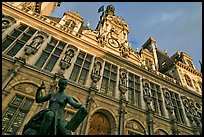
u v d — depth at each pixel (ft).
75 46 59.26
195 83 86.84
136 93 59.47
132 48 80.38
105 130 44.39
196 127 59.11
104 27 82.69
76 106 22.17
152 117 52.24
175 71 88.74
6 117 34.71
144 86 62.95
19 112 36.81
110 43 73.20
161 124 53.31
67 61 51.47
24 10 59.47
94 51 62.34
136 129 47.75
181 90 73.72
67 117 40.75
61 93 23.65
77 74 51.24
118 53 71.26
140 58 79.77
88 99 45.16
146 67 74.90
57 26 62.80
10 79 38.45
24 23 54.60
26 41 50.06
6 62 40.91
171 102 64.03
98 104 46.65
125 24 93.86
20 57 42.50
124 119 46.91
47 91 41.34
